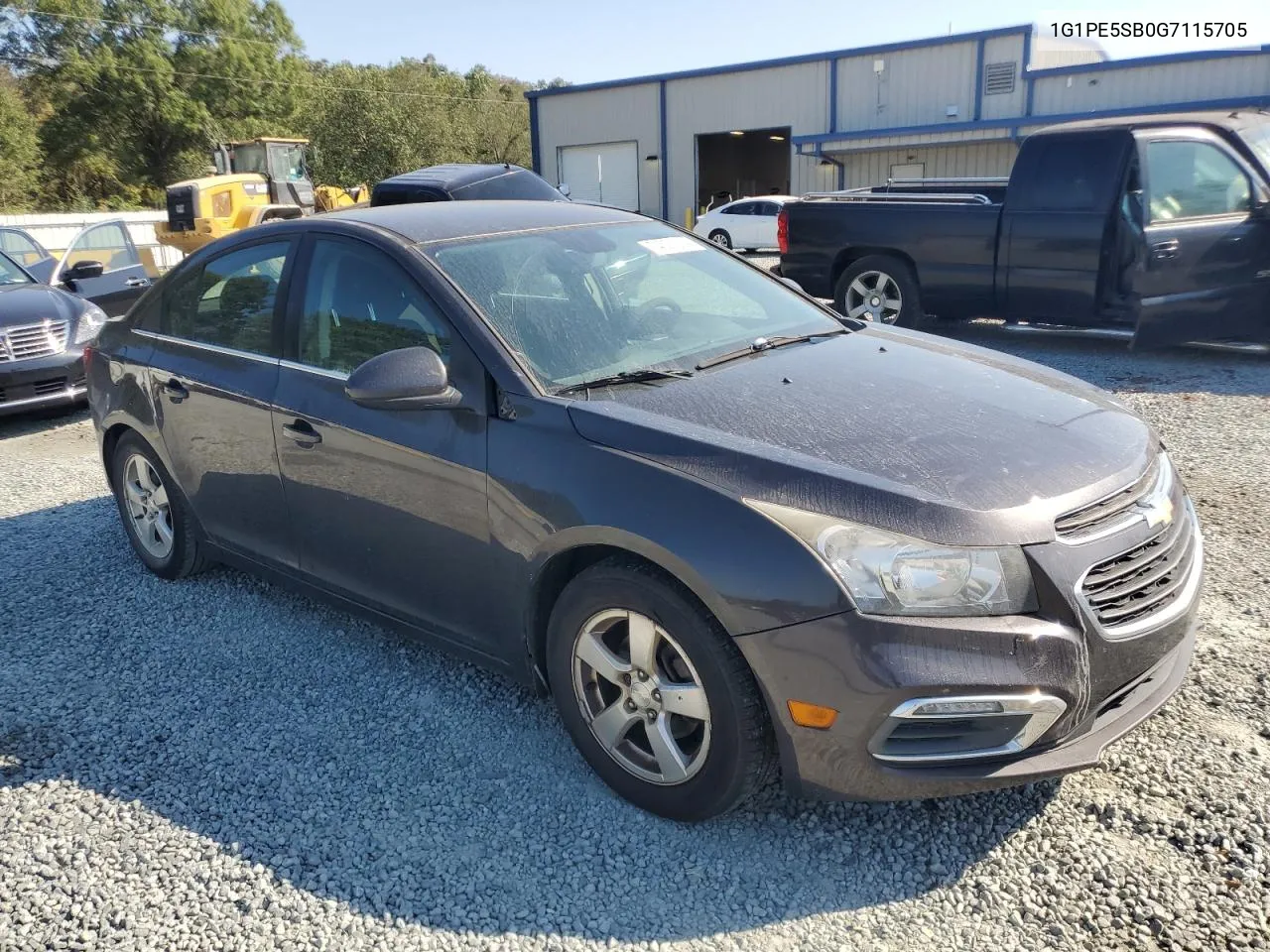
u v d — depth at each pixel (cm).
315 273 380
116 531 554
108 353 475
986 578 244
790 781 263
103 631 430
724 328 377
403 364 313
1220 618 387
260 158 2261
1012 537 248
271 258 401
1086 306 848
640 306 372
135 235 2428
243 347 403
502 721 347
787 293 424
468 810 300
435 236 366
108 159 4862
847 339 382
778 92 3105
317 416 360
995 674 241
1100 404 324
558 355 327
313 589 393
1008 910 251
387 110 4894
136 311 472
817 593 246
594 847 282
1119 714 267
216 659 402
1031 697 243
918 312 964
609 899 262
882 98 2914
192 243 2066
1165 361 859
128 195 4916
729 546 256
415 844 287
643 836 286
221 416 402
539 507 293
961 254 914
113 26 4703
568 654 299
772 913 255
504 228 385
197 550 459
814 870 269
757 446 273
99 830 299
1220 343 874
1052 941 241
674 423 287
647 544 267
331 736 343
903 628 242
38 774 329
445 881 271
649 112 3388
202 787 318
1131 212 795
